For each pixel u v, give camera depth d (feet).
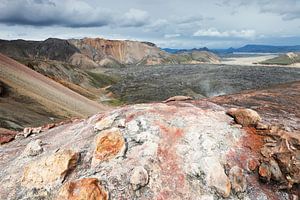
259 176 35.01
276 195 33.58
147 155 35.40
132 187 32.60
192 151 35.94
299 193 33.68
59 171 35.12
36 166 36.52
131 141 37.60
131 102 484.74
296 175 33.83
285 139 35.86
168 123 39.50
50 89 274.57
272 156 35.65
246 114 40.78
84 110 263.90
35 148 41.60
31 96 219.20
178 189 32.86
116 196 32.14
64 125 51.88
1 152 47.09
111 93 544.21
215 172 33.65
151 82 650.84
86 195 31.40
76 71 593.01
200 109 43.70
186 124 39.37
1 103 179.42
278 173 34.42
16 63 313.32
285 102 56.85
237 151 36.88
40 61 555.28
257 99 58.95
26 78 266.16
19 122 154.61
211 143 36.63
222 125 40.16
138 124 39.78
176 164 34.78
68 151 36.55
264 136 38.52
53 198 33.37
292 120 46.21
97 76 637.71
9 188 36.17
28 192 34.83
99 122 41.63
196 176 33.94
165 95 525.34
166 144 36.70
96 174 34.24
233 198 32.68
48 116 193.26
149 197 32.17
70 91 325.83
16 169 39.14
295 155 34.40
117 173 33.94
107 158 35.76
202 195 32.50
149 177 33.53
